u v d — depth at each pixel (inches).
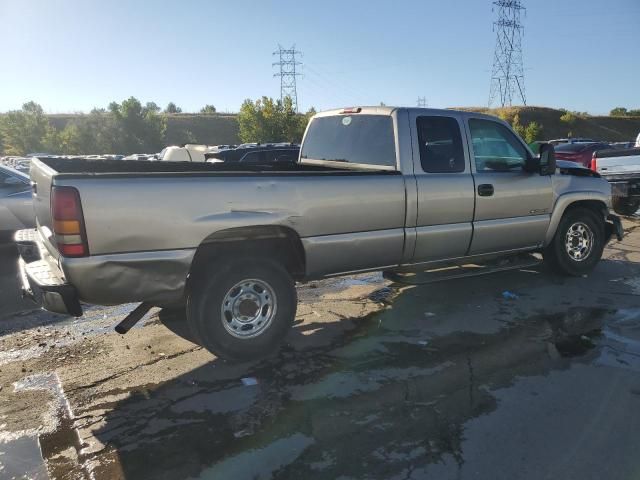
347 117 221.6
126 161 213.6
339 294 240.2
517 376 155.1
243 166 240.1
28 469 116.2
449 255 208.5
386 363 165.6
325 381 154.3
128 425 133.0
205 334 160.1
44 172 159.3
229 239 164.7
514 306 217.6
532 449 119.0
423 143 198.8
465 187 205.6
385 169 199.2
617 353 170.2
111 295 145.8
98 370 165.0
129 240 144.8
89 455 120.8
